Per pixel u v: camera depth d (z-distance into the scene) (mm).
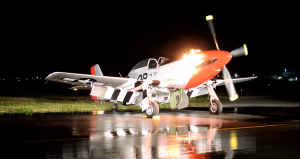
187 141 5801
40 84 57656
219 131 6941
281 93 28906
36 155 4777
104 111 12227
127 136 6316
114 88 10922
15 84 54406
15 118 9461
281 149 5203
